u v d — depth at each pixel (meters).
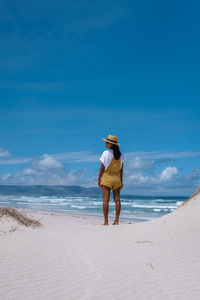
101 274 2.53
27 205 25.12
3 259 2.81
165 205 33.88
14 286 2.18
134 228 4.83
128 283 2.34
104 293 2.13
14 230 4.21
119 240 3.94
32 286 2.20
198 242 3.65
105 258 3.01
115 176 6.52
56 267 2.67
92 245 3.59
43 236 3.98
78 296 2.06
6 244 3.40
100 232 4.66
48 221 6.93
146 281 2.40
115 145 6.54
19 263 2.73
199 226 4.21
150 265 2.82
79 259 2.95
